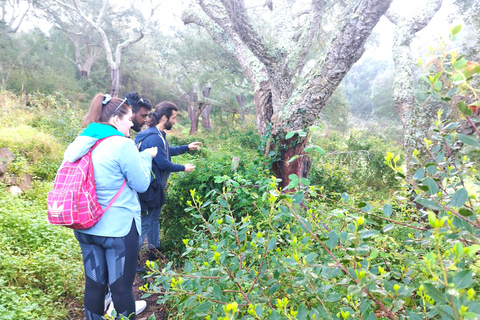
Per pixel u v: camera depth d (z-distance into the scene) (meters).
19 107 9.69
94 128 1.91
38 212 3.81
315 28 5.57
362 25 3.53
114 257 1.90
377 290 1.01
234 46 5.20
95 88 27.28
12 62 18.95
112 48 30.22
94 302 1.95
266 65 4.93
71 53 29.03
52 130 8.33
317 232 1.46
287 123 3.96
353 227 1.13
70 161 1.81
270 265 1.79
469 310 0.68
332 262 1.18
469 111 0.83
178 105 35.59
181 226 3.49
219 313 1.33
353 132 11.30
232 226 1.67
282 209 1.20
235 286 1.72
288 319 1.08
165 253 3.43
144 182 2.01
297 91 4.01
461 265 0.88
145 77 33.81
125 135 2.10
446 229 0.94
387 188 8.10
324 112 20.42
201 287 1.42
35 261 2.75
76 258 3.06
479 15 6.11
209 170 3.44
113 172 1.86
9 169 5.05
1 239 2.93
